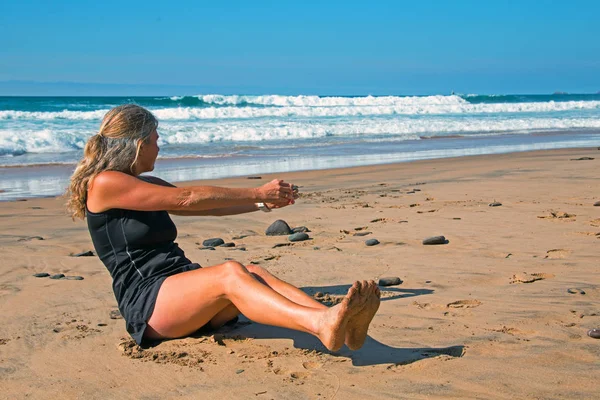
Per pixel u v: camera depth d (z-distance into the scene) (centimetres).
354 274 467
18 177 1265
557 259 497
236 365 301
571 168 1171
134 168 327
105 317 383
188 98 3862
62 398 271
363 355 307
